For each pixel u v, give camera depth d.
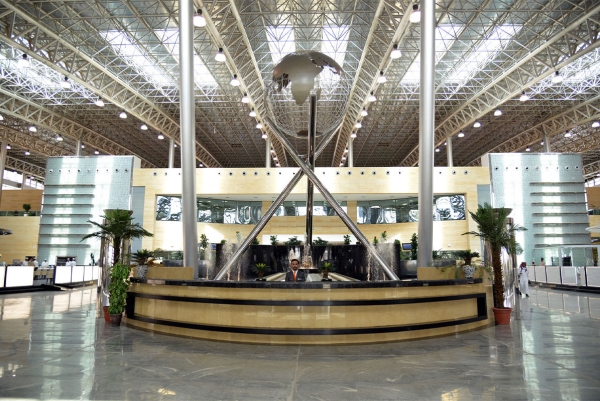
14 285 17.78
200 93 25.36
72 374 4.55
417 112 28.19
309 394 3.88
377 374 4.61
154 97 25.61
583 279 19.67
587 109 24.91
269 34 18.59
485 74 22.67
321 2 16.42
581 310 11.60
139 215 26.84
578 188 26.14
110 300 8.48
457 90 23.66
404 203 29.16
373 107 27.20
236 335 6.62
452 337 7.14
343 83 9.24
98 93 22.19
